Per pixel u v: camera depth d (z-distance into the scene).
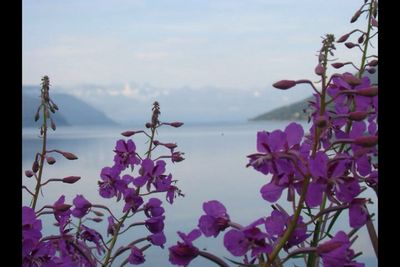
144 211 2.43
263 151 1.45
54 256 1.92
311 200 1.45
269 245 1.40
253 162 1.44
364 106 1.79
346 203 1.45
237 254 1.41
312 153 1.46
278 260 1.45
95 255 2.18
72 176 1.81
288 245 1.60
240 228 1.47
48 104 1.83
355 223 1.44
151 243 2.31
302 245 1.76
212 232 1.49
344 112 1.79
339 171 1.44
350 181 1.43
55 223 1.97
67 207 1.75
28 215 1.61
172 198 2.48
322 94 1.50
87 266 2.02
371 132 1.75
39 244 1.64
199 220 1.49
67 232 1.89
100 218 2.31
